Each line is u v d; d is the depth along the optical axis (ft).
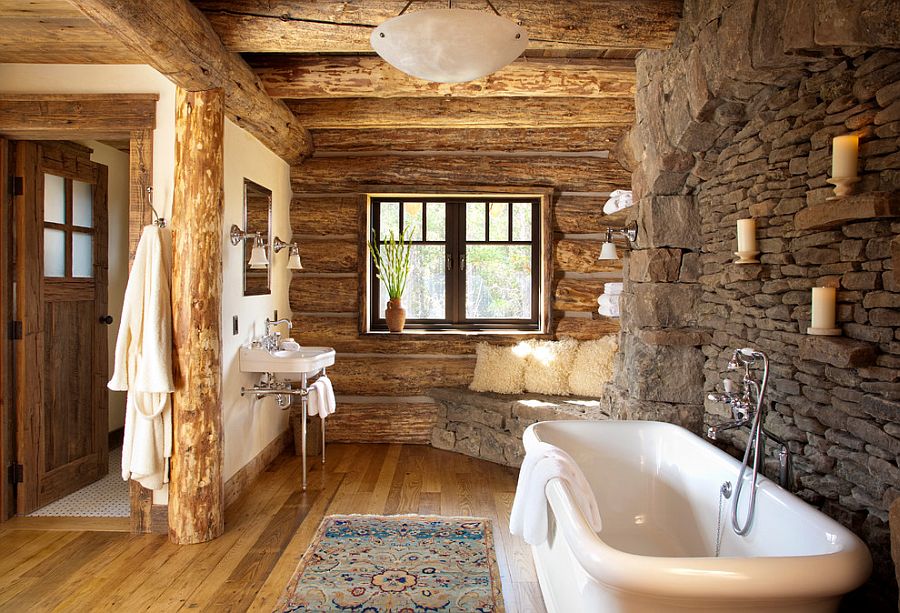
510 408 15.85
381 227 18.56
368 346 18.01
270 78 12.99
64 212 13.37
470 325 18.58
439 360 18.06
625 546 10.21
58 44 10.52
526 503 8.80
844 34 6.81
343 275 18.35
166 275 10.89
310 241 18.19
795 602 5.59
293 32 10.44
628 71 13.17
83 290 13.91
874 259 7.20
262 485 14.21
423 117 15.48
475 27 7.29
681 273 11.83
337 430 17.89
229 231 13.07
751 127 9.82
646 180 12.25
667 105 10.98
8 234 12.01
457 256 18.56
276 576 9.67
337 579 9.56
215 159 11.05
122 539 11.10
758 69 8.27
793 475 8.55
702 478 9.50
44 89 11.47
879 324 7.08
